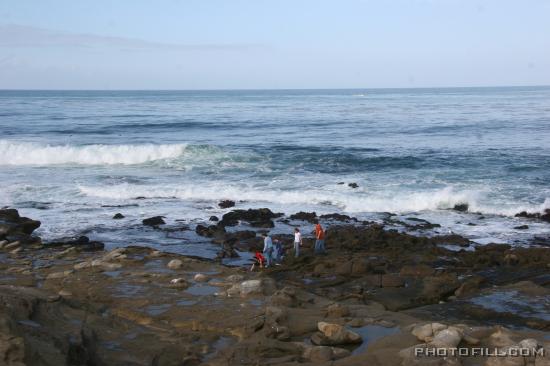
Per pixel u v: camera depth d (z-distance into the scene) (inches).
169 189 1216.8
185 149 1640.0
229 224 962.1
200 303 515.2
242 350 401.7
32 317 400.2
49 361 324.5
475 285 603.5
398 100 5418.3
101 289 558.9
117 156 1581.0
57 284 581.9
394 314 512.4
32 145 1670.8
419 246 789.9
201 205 1115.3
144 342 420.8
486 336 414.6
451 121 2655.0
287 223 973.2
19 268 657.0
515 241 855.7
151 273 622.8
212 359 391.5
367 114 3277.6
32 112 3457.2
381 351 390.3
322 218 998.4
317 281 644.1
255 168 1461.6
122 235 895.1
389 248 779.4
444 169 1421.0
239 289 548.1
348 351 410.0
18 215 933.8
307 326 461.4
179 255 730.2
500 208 1056.2
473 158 1556.3
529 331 462.0
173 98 6648.6
